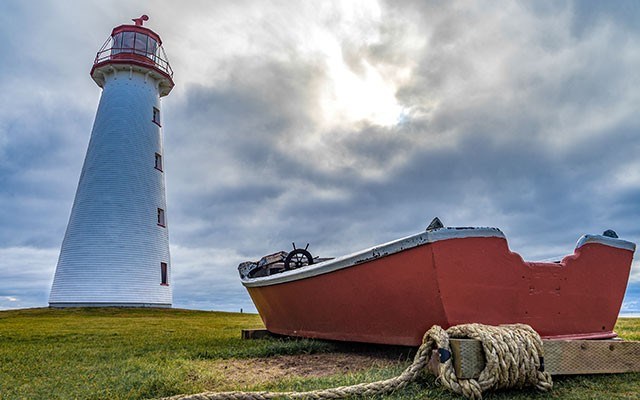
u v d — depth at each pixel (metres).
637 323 10.81
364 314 5.00
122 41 25.83
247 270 8.60
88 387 3.85
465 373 3.15
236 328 11.53
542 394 3.25
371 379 3.62
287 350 5.85
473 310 4.02
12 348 6.75
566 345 3.70
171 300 25.31
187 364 4.84
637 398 3.16
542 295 4.31
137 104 24.91
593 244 4.69
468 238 4.04
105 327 11.96
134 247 22.94
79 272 21.97
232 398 3.17
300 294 6.04
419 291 4.15
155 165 25.12
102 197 22.78
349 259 4.81
